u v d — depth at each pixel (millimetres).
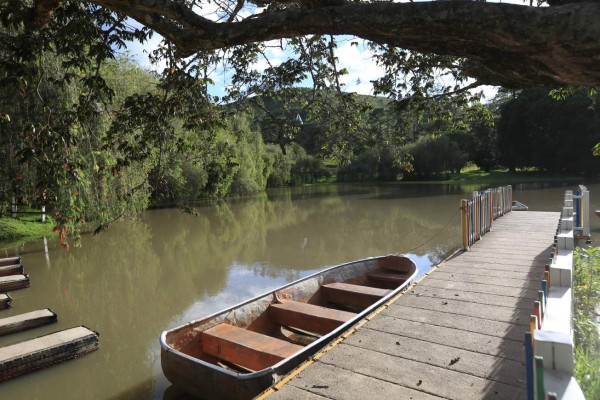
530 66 1743
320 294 7605
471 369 3902
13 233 17656
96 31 3875
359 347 4434
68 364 6566
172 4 2432
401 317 5184
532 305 5383
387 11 1827
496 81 2307
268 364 4863
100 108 11148
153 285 11570
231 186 37469
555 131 38312
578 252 6906
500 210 13141
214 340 5410
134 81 14969
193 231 20688
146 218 25312
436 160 46562
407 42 1942
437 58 4922
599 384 3387
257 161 43219
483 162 51375
